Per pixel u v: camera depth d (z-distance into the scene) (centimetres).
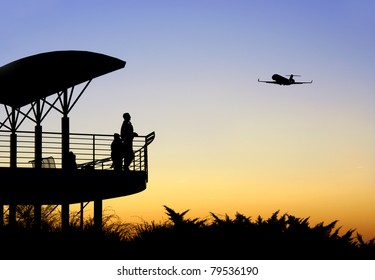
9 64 1966
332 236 1012
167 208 1138
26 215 2273
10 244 1397
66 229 1543
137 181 2044
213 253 1055
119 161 2036
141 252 1198
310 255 994
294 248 1011
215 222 1097
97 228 1569
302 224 1030
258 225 1055
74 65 1970
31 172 1905
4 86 2134
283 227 1045
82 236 1426
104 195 2142
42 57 1942
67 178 1947
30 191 1923
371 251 970
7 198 2052
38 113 2273
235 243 1045
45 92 2170
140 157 2147
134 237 1342
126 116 2050
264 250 1018
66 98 2058
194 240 1081
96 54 1981
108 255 1314
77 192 1983
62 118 2052
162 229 1209
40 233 1479
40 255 1356
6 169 1873
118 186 2011
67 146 2039
